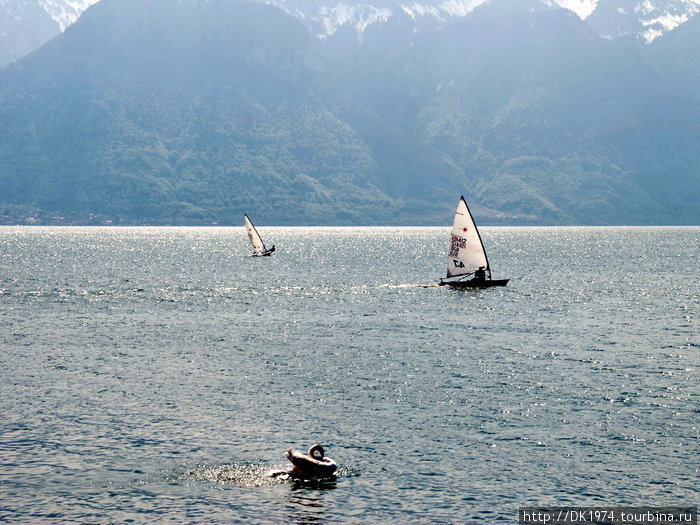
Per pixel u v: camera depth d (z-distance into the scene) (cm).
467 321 13475
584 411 7275
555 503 5241
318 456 5719
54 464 5834
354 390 8069
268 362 9581
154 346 10781
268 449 6184
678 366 9375
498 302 16462
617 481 5594
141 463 5875
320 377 8688
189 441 6353
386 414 7156
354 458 6019
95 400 7581
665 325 13012
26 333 11956
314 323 13212
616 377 8731
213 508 5156
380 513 5103
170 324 13075
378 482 5572
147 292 18538
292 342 11162
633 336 11781
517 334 11969
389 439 6438
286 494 5369
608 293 18462
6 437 6400
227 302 16488
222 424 6812
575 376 8775
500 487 5491
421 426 6781
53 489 5406
